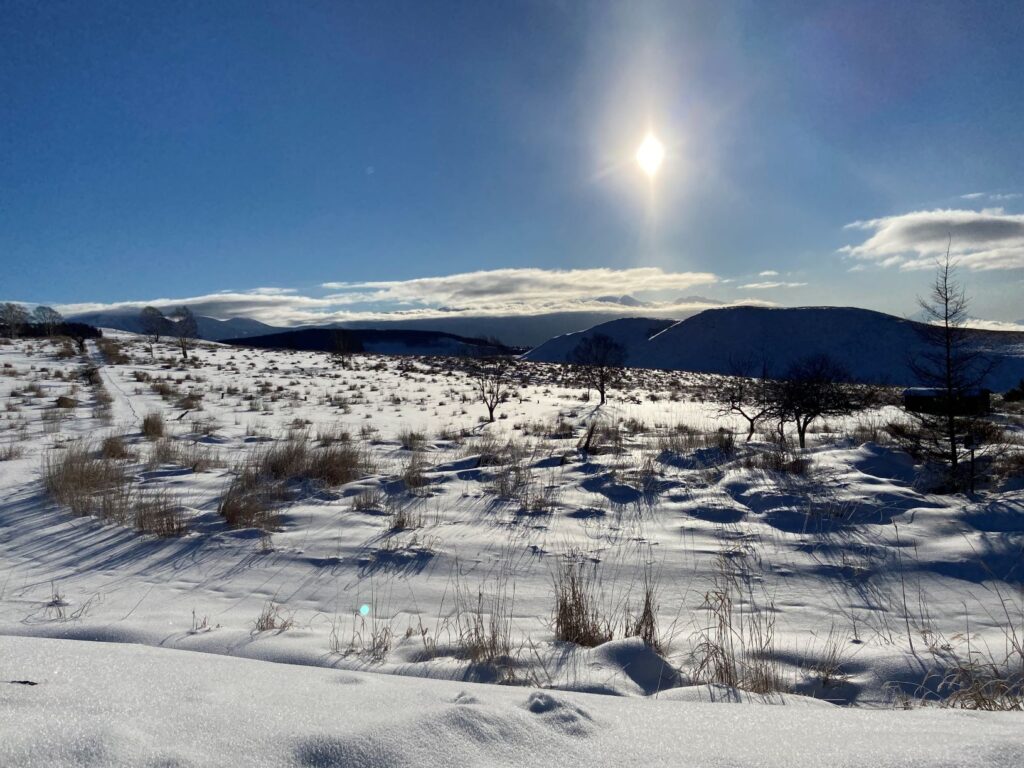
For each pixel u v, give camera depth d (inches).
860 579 215.3
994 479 337.4
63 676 84.1
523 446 535.8
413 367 1908.2
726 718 87.1
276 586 211.6
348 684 98.7
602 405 1114.7
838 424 668.1
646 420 854.5
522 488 357.4
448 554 245.3
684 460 432.5
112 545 253.8
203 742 67.7
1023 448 391.5
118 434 593.9
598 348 1753.2
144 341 2229.3
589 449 490.0
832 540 254.2
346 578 219.5
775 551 245.1
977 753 70.6
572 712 85.7
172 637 155.9
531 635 165.2
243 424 729.6
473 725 77.7
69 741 63.1
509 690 105.7
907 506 292.7
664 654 150.9
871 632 171.8
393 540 261.9
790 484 340.5
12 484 361.4
